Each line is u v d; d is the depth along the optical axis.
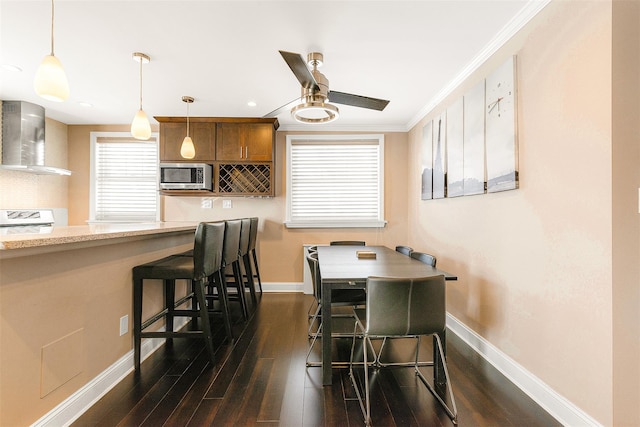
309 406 1.78
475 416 1.71
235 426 1.61
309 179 4.53
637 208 1.44
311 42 2.32
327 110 2.34
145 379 2.06
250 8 1.94
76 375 1.69
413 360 2.34
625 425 1.43
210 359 2.26
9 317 1.34
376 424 1.64
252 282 3.77
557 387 1.71
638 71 1.44
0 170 3.55
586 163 1.54
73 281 1.68
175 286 2.93
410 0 1.87
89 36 2.24
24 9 1.93
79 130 4.39
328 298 1.98
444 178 3.12
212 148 4.13
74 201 4.39
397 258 2.60
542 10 1.82
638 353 1.44
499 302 2.24
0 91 3.28
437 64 2.63
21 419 1.39
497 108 2.22
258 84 3.08
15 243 1.17
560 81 1.69
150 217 4.44
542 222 1.83
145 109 3.82
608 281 1.43
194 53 2.48
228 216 4.45
